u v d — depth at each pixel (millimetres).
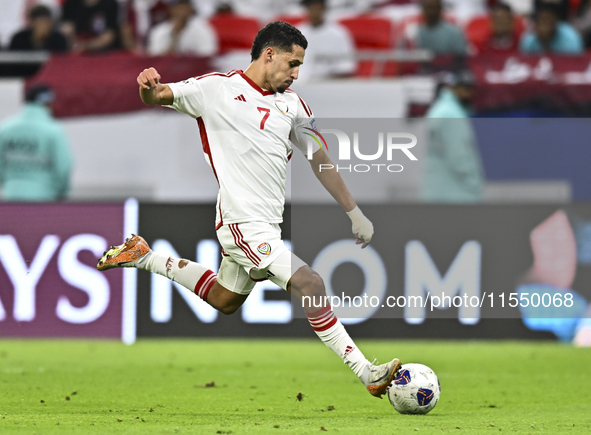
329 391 16375
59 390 15750
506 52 28938
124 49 35406
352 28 35406
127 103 28125
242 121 11930
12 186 28109
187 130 27891
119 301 25031
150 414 12289
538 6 34125
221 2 36375
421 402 12352
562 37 34281
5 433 9617
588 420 11875
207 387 16781
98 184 28188
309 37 34531
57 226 24922
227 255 12555
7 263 24906
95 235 24938
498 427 10875
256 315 25219
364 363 12000
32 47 34094
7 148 28125
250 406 13742
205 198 27875
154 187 28016
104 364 20906
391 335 25125
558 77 28891
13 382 16953
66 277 24984
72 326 25094
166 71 28656
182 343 25938
